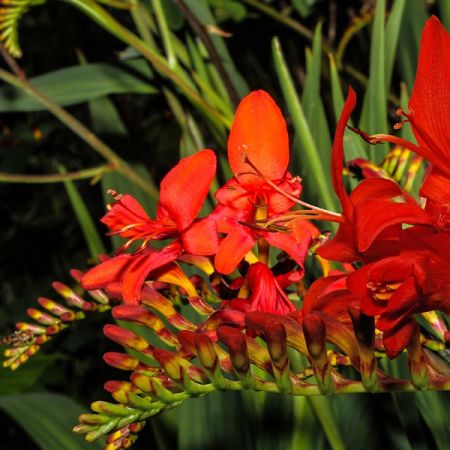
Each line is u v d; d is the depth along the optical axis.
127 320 0.55
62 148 1.36
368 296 0.49
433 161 0.50
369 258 0.49
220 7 0.99
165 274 0.56
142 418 0.51
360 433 0.70
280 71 0.68
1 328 1.39
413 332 0.50
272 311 0.53
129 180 0.85
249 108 0.53
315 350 0.50
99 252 0.85
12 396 0.77
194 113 1.03
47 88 0.79
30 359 0.92
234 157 0.53
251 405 0.71
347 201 0.49
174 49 0.83
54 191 1.55
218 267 0.53
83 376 1.33
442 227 0.49
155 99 1.18
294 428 0.70
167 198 0.53
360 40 1.15
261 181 0.53
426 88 0.50
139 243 0.78
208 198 0.76
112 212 0.55
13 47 0.77
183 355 0.52
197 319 0.69
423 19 0.78
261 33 1.14
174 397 0.51
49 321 0.61
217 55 0.79
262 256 0.54
